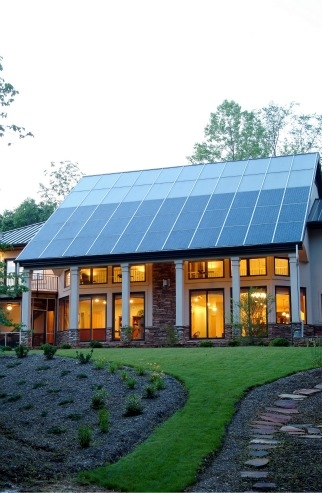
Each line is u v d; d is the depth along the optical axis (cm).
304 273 2861
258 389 1457
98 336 2980
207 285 2830
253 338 2489
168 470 971
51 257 2878
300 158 3238
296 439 1110
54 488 921
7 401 1551
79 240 2975
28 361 1966
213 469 987
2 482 942
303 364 1689
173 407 1338
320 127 4916
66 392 1543
